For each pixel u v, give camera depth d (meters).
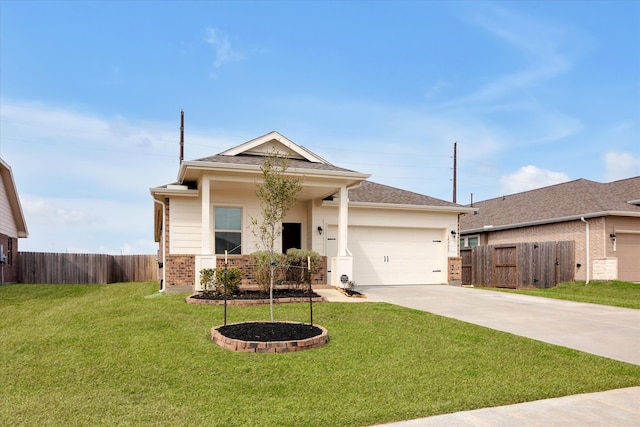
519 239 22.72
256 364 6.20
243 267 13.56
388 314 9.82
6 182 19.30
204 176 13.09
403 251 17.58
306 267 13.02
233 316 9.23
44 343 7.19
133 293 14.80
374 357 6.67
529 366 6.44
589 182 22.83
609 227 18.25
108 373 5.79
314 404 4.89
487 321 9.55
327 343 7.40
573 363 6.62
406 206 17.16
